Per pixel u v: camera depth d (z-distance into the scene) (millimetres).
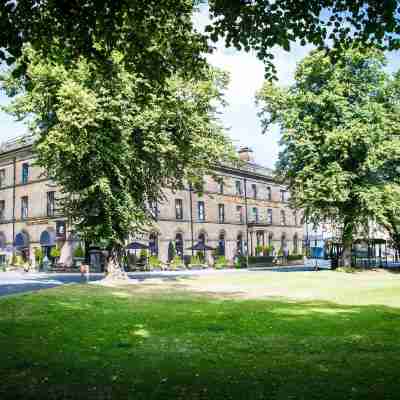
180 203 50188
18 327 10922
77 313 13406
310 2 8852
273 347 8758
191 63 10430
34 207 47688
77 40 9680
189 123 25047
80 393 6109
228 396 5922
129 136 24469
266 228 63250
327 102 32531
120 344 8961
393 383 6363
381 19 8555
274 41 9164
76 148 22375
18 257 47719
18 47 8805
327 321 11695
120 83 20781
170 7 9695
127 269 42031
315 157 32312
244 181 60344
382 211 31766
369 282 25203
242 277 30266
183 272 40188
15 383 6531
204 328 10875
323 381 6512
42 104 23250
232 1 8812
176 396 5961
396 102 34594
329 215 36406
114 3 9031
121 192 25656
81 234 26359
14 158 50781
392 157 32156
